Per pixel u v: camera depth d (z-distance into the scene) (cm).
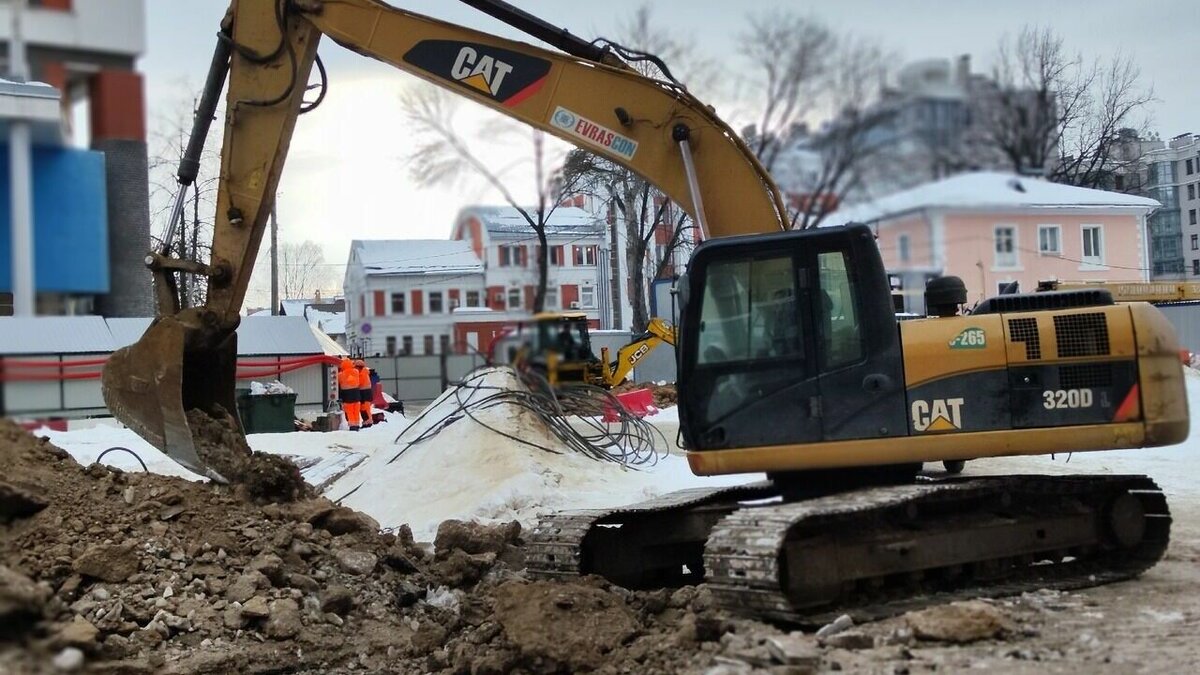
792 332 662
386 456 1296
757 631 563
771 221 693
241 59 771
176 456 769
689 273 676
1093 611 620
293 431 1891
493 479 1108
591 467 1191
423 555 797
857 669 493
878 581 656
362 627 671
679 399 681
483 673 553
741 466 667
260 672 609
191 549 694
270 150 773
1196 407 1583
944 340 657
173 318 759
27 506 677
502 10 739
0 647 502
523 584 616
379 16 748
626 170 776
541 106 725
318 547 737
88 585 644
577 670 542
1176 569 765
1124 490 765
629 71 712
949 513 704
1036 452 655
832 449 655
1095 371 657
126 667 566
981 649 530
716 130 698
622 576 750
